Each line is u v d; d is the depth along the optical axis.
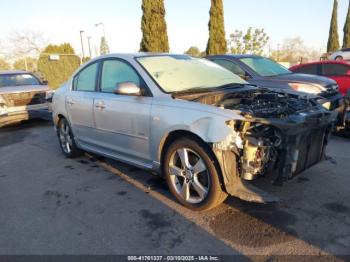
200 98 3.52
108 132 4.36
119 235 3.05
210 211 3.40
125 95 4.03
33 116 8.67
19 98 8.46
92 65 4.83
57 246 2.93
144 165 3.93
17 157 5.87
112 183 4.32
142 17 15.26
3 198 4.03
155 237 2.99
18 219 3.46
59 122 5.66
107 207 3.62
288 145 2.98
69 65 24.48
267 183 3.83
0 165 5.43
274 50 33.75
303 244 2.77
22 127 8.94
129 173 4.67
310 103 3.91
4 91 8.31
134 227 3.18
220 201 3.25
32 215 3.54
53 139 7.23
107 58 4.54
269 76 7.09
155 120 3.55
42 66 23.50
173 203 3.63
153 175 4.53
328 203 3.47
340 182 3.99
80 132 5.04
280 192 3.73
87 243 2.95
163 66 4.15
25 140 7.26
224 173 3.04
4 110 8.22
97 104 4.43
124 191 4.04
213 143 3.00
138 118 3.77
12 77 9.54
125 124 3.99
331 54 20.19
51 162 5.44
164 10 15.25
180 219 3.28
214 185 3.14
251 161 3.03
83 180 4.49
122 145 4.18
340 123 5.91
